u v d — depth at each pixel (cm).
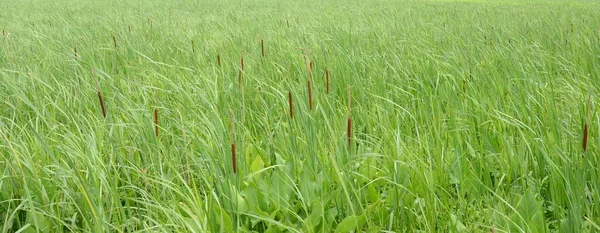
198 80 588
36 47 838
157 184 370
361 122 498
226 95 532
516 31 1058
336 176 381
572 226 308
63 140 448
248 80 595
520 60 731
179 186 379
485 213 346
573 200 321
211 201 324
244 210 348
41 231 338
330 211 347
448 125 475
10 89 555
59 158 407
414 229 332
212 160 368
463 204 352
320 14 1725
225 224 325
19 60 722
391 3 2562
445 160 402
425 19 1419
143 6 2328
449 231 323
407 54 770
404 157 405
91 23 1337
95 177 346
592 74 649
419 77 638
